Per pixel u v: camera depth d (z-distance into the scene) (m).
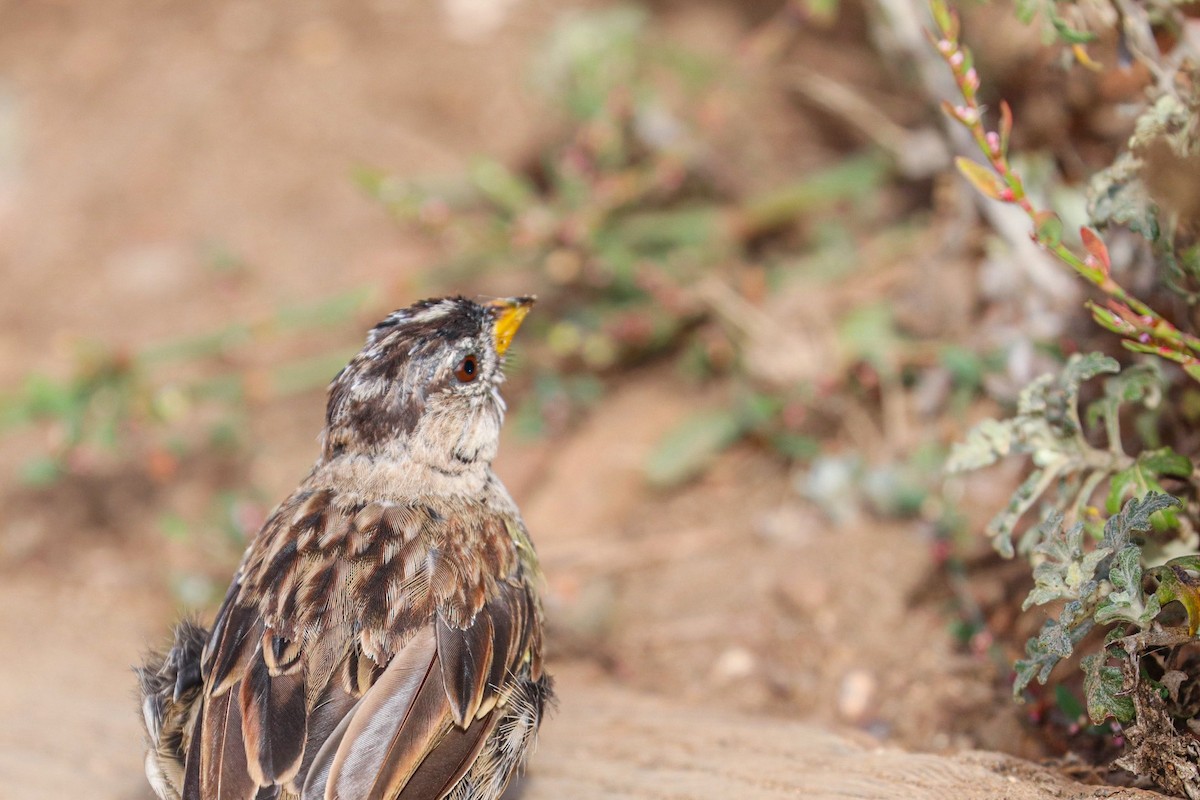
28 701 10.35
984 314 11.01
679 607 10.93
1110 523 6.67
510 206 13.68
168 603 12.36
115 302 15.80
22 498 14.02
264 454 14.09
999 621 9.27
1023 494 7.50
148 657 7.87
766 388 12.10
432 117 16.70
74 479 14.09
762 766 8.05
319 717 6.71
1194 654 6.89
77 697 10.44
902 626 9.91
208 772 6.64
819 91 13.28
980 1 8.66
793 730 8.63
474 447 8.30
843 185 13.45
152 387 14.19
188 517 13.49
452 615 7.22
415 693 6.80
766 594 10.73
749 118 15.07
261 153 16.92
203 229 16.38
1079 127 9.18
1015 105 9.54
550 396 13.21
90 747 9.52
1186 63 7.56
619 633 10.81
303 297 15.41
